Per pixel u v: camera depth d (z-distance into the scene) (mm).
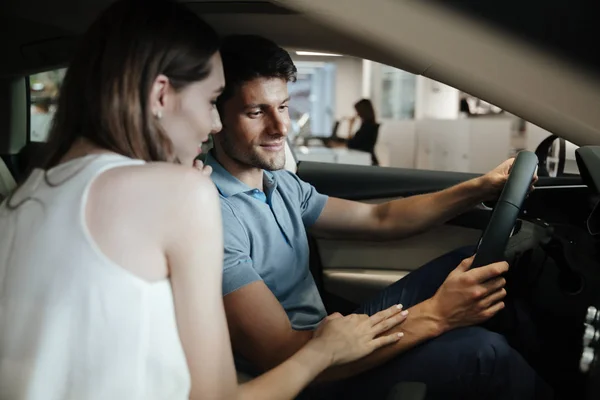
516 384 1353
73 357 900
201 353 956
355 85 9031
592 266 1446
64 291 895
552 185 1968
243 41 1534
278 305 1472
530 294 1505
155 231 920
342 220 1896
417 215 1859
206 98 1063
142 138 989
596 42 990
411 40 1018
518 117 1040
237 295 1458
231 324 1469
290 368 1199
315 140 7281
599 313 1278
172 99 1030
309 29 1576
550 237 1475
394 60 1104
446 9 1003
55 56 2045
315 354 1256
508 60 1008
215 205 963
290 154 2418
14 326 916
